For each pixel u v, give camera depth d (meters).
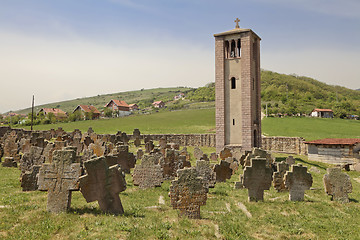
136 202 15.34
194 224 12.54
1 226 10.81
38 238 10.06
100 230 10.90
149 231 11.16
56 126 96.38
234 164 28.30
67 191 12.74
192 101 169.50
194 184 13.42
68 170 12.81
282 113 105.50
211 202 16.48
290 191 18.06
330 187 18.27
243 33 39.62
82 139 49.16
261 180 17.45
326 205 17.19
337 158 38.41
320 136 67.38
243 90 39.56
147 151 39.53
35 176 16.66
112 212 12.92
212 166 22.72
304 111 114.38
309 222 14.10
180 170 13.48
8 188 16.95
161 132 74.62
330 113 106.38
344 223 14.08
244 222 13.55
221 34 40.72
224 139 40.41
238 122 40.06
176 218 13.05
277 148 51.38
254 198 17.45
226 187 20.70
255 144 41.66
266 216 14.66
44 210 12.74
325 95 161.88
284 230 12.95
